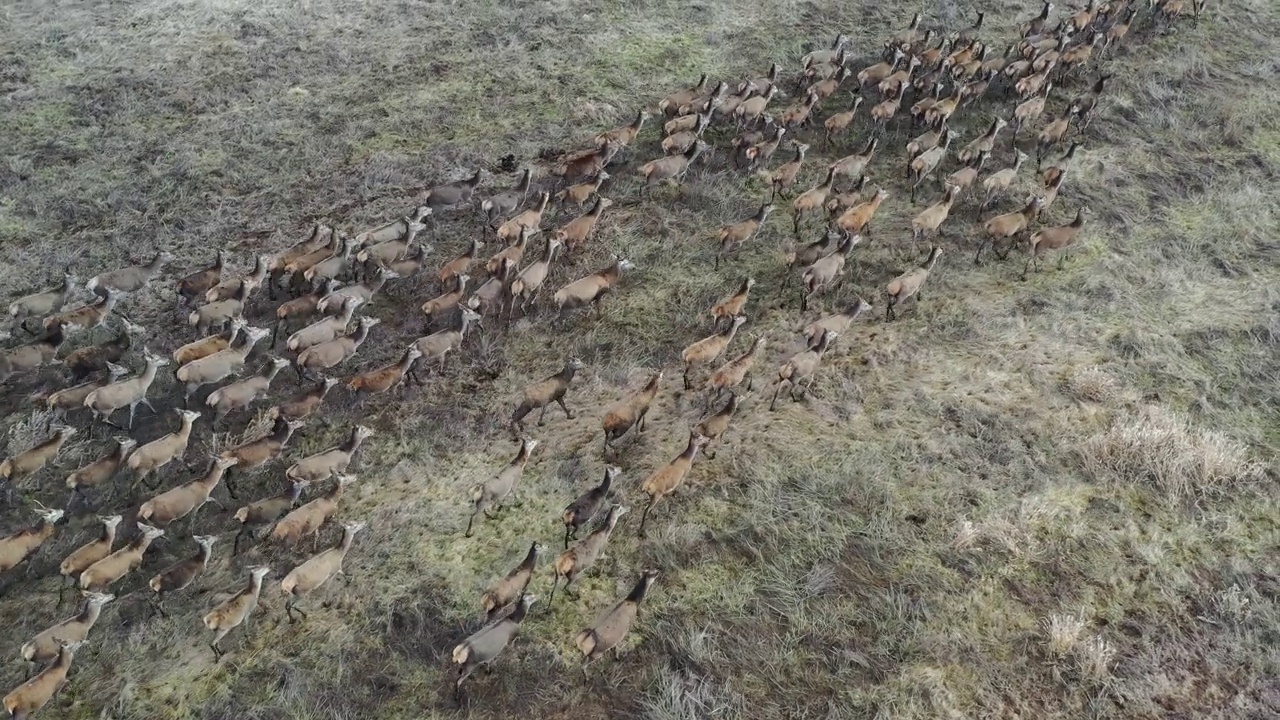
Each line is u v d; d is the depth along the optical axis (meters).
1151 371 16.78
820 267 18.62
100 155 25.34
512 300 18.92
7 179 24.34
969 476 14.92
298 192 23.83
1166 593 13.03
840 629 12.73
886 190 22.59
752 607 13.10
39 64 29.64
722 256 20.73
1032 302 18.75
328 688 12.48
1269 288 18.59
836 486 14.77
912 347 17.80
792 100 26.70
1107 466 14.84
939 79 25.42
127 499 15.74
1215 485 14.49
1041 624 12.69
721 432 15.38
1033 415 15.98
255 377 16.86
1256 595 12.88
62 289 19.34
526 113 26.88
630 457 15.83
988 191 21.09
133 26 31.72
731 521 14.39
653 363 18.05
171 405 17.66
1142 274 19.31
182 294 19.50
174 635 13.44
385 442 16.61
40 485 16.00
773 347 18.16
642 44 30.11
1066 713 11.70
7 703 11.91
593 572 13.80
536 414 17.06
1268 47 28.12
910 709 11.72
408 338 19.09
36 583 14.45
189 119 26.97
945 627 12.69
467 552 14.35
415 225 20.44
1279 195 21.64
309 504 14.45
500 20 31.70
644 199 22.80
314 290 19.44
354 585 13.91
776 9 31.89
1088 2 29.36
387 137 25.98
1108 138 24.12
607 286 19.22
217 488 15.93
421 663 12.77
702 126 23.69
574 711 12.03
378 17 32.09
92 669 13.05
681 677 12.25
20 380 18.36
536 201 22.47
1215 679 12.00
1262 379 16.50
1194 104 25.34
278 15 32.19
